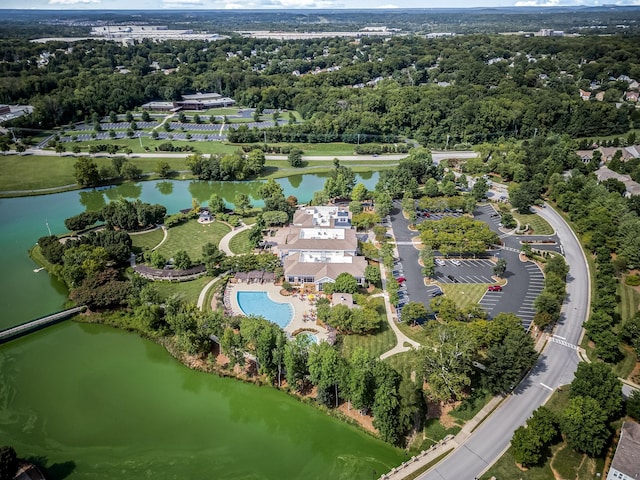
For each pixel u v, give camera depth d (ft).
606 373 305.12
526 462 271.90
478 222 521.24
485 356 359.46
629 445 264.93
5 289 457.27
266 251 512.63
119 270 477.77
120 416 325.83
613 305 388.37
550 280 422.00
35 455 294.05
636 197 574.97
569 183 640.99
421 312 382.83
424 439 298.56
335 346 367.86
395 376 303.68
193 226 578.66
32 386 349.00
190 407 335.06
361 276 441.27
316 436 311.47
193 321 366.84
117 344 391.86
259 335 332.19
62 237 546.67
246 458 296.92
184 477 282.97
